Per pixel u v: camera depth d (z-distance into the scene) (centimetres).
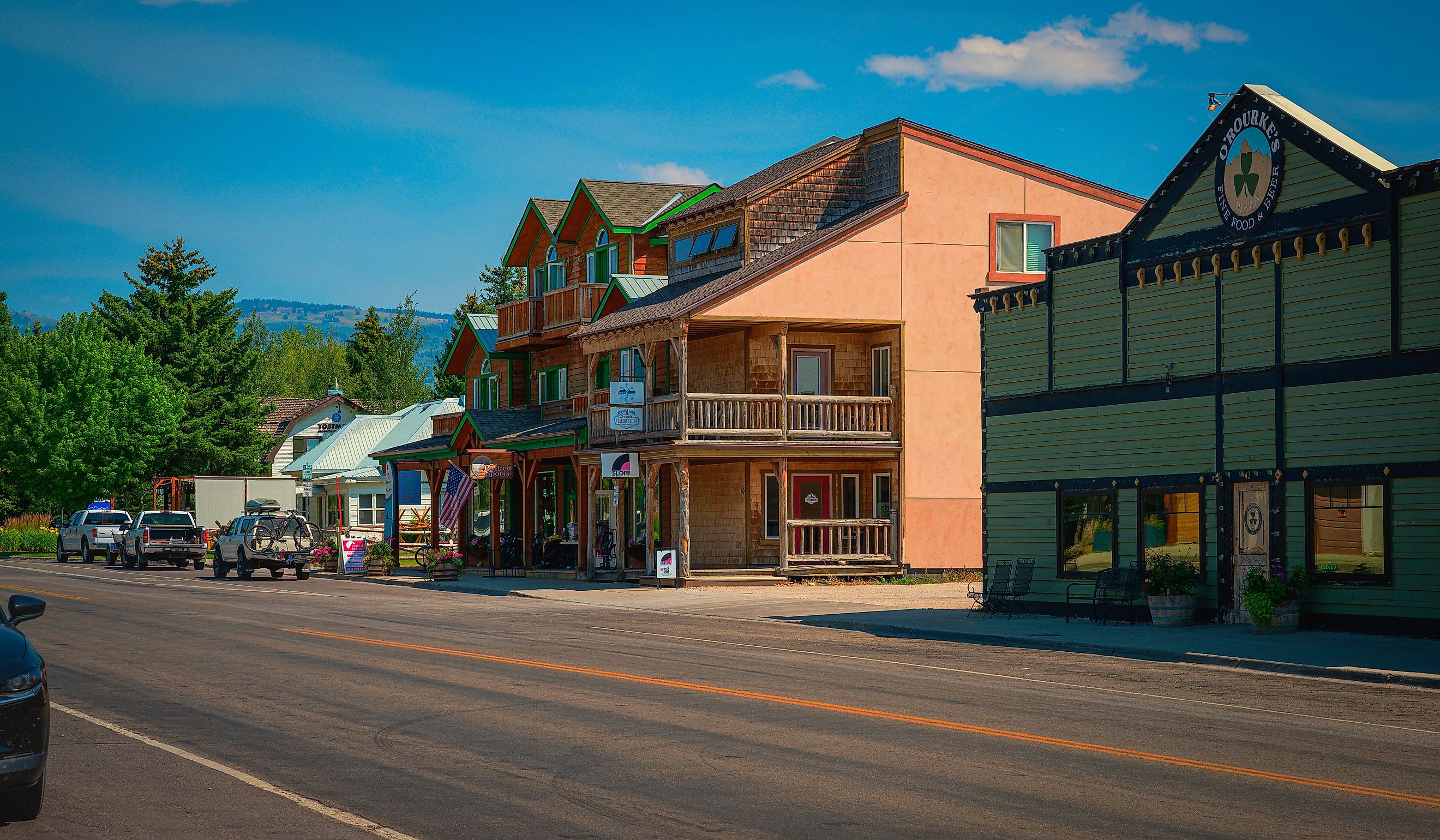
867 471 3859
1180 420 2445
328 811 924
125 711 1369
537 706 1404
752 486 3794
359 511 7194
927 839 852
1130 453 2548
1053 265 2745
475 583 3866
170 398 7562
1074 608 2648
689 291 3847
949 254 3759
